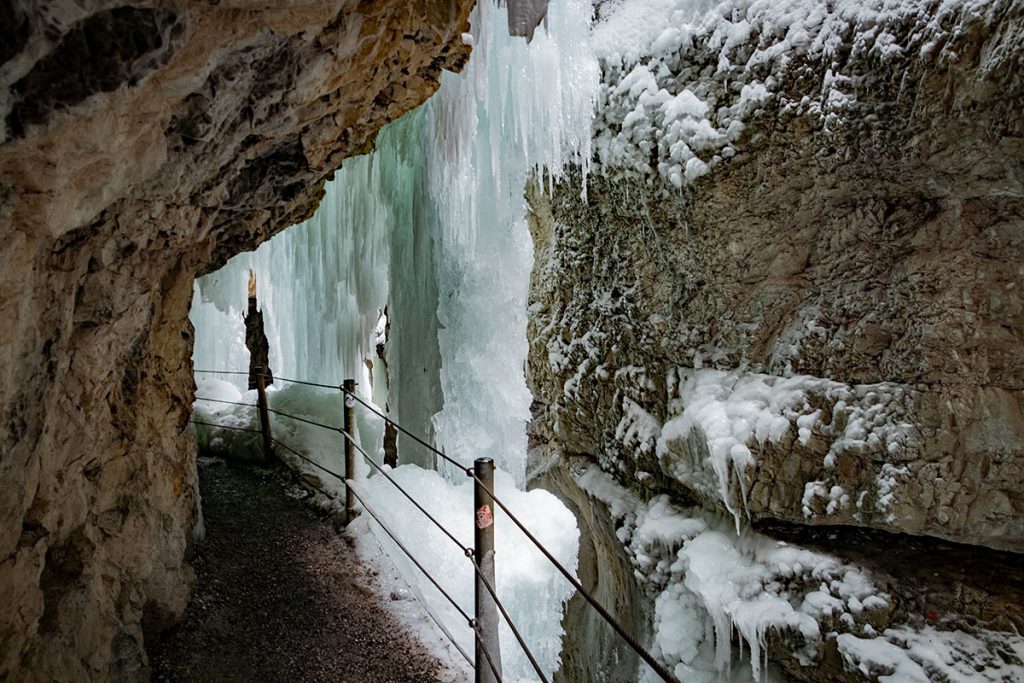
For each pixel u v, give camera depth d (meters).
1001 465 3.71
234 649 3.21
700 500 4.97
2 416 1.62
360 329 7.85
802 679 4.19
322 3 1.66
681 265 4.88
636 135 4.80
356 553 4.29
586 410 6.00
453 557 5.59
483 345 6.43
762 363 4.59
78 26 1.26
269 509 4.93
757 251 4.51
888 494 3.93
